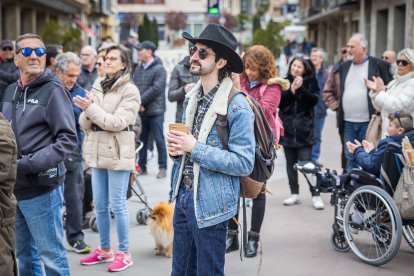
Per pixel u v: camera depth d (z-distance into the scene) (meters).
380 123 8.03
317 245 7.16
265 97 6.84
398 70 7.52
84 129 6.27
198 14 80.12
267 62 6.84
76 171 6.79
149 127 11.34
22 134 4.84
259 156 4.42
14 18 28.31
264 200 6.76
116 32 61.25
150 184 10.65
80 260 6.58
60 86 4.97
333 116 23.41
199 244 4.26
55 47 8.31
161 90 11.05
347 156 9.04
